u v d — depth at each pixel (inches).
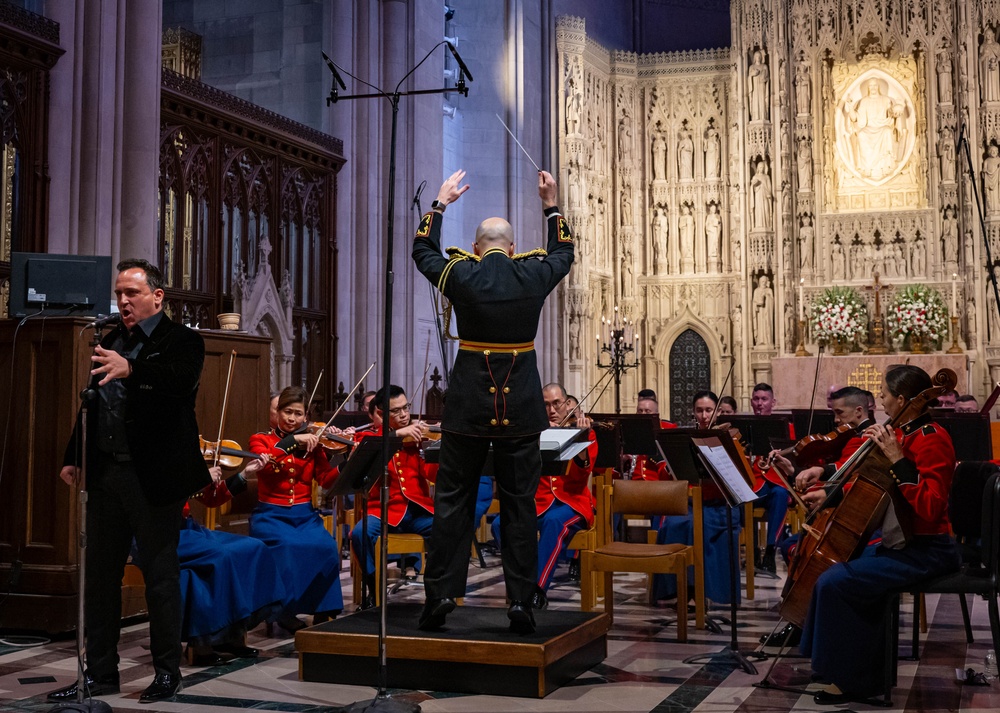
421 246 220.8
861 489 226.1
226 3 739.4
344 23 714.8
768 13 964.0
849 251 933.2
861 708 208.8
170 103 560.7
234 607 250.8
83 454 197.0
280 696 216.8
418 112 746.8
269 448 293.7
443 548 223.0
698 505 298.4
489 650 213.8
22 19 447.5
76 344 289.0
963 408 542.3
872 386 861.2
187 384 208.7
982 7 903.7
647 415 392.5
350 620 239.6
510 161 889.5
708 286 994.1
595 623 241.1
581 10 1034.1
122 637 285.0
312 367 684.1
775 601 348.8
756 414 501.4
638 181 1021.2
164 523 214.4
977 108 900.0
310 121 718.5
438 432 346.9
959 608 338.6
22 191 454.6
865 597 212.4
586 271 948.6
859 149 945.5
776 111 956.0
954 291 877.8
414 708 196.2
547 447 250.7
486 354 214.5
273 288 626.5
